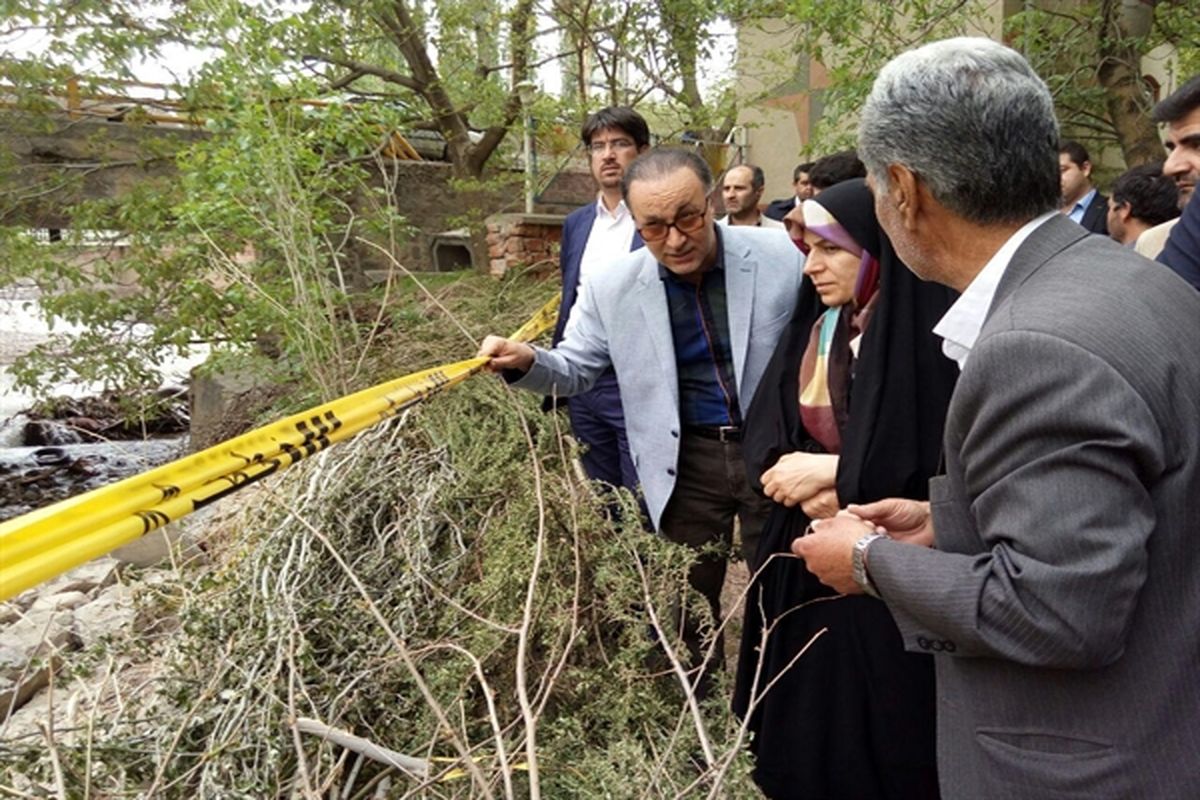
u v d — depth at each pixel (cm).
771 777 196
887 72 123
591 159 344
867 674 186
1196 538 111
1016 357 108
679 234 226
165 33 523
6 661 281
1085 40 480
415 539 229
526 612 170
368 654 190
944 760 128
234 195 410
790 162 866
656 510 257
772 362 217
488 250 775
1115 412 103
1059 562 104
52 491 694
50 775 158
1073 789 114
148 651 207
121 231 569
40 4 489
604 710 180
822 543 138
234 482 150
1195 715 112
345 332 468
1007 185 116
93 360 561
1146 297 112
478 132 941
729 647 302
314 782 164
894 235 129
